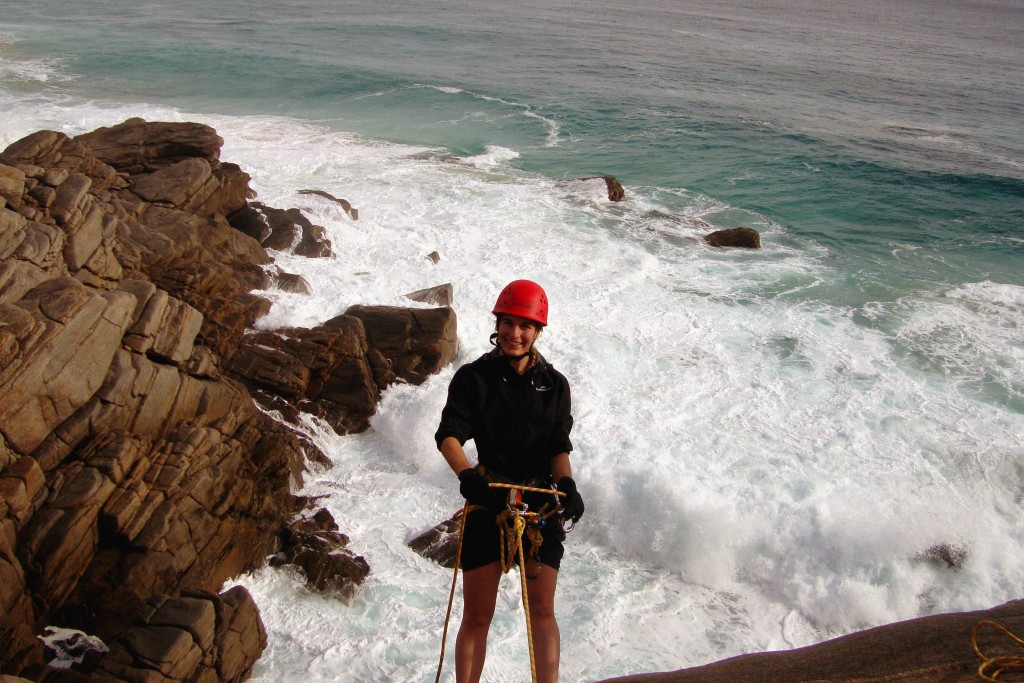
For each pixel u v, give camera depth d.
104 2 59.66
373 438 10.82
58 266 9.21
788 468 9.76
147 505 7.90
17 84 31.02
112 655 6.43
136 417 8.73
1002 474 9.82
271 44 43.31
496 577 3.24
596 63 44.62
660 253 16.61
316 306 11.89
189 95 30.86
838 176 24.64
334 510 9.30
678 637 7.88
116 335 8.70
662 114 32.41
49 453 7.80
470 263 14.94
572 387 11.56
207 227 12.80
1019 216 21.30
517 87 35.66
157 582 7.58
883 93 42.56
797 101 38.09
